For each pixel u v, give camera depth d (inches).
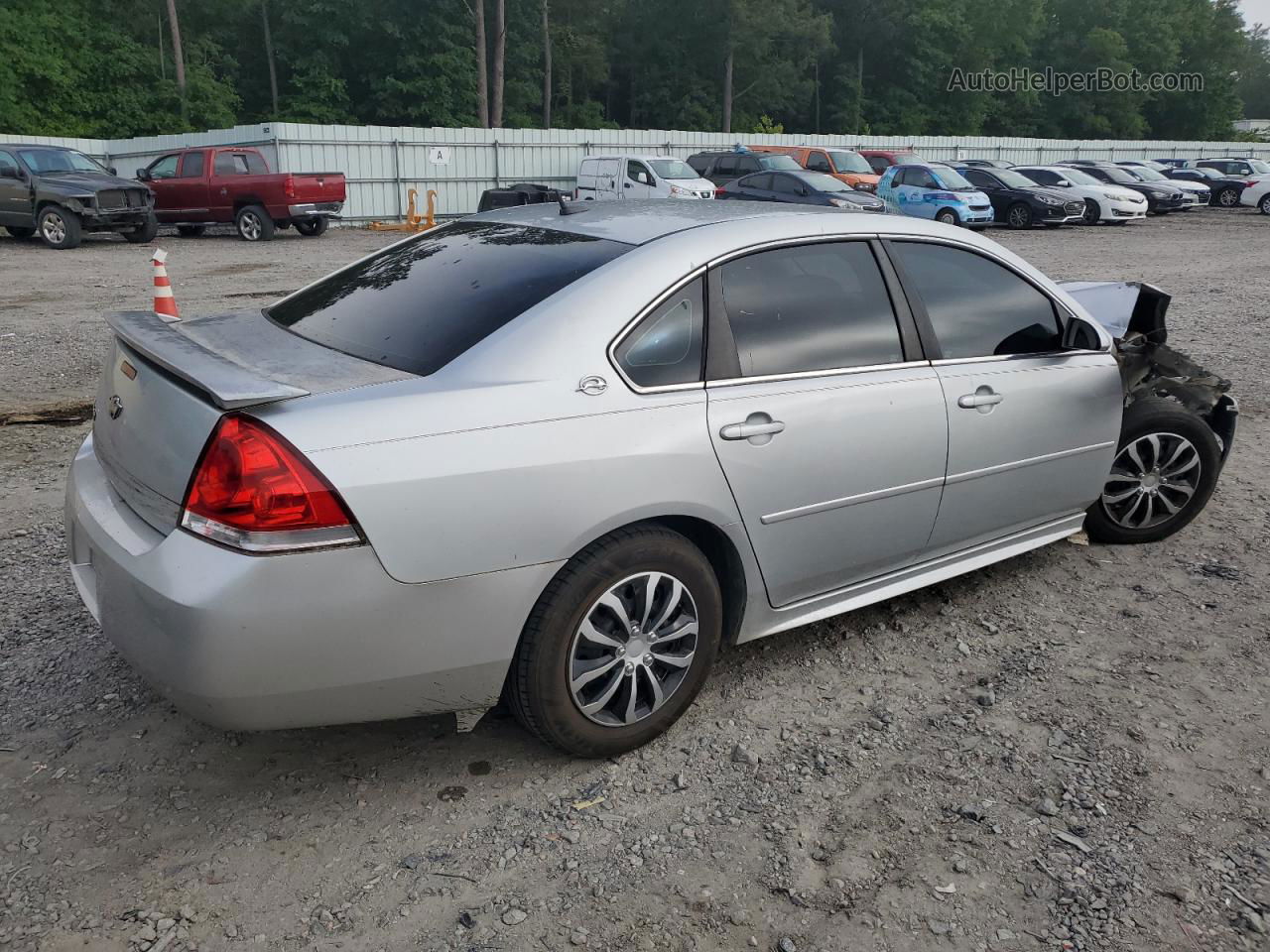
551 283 116.9
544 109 2276.1
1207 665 144.8
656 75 2394.2
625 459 108.9
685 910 96.5
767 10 2299.5
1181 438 182.5
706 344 119.6
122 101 1705.2
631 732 118.2
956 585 170.2
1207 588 170.7
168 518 99.5
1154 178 1380.4
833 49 2482.8
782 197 935.7
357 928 93.3
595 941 92.5
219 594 91.9
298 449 93.6
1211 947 93.4
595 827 107.7
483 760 119.0
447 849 104.0
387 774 115.9
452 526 99.2
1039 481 157.8
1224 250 836.0
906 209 1047.6
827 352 130.2
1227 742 125.7
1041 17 2790.4
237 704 96.0
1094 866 103.4
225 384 94.3
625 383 112.1
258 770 115.8
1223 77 2903.5
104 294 490.6
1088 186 1173.7
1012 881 101.3
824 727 127.3
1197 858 104.8
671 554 114.9
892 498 136.5
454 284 123.6
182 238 860.6
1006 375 149.3
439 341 112.0
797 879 101.0
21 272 580.1
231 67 2098.9
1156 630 155.4
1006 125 2785.4
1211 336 418.6
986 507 151.3
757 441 119.9
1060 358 158.9
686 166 1002.1
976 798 113.7
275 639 94.0
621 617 112.6
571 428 106.3
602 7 2399.1
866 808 111.7
